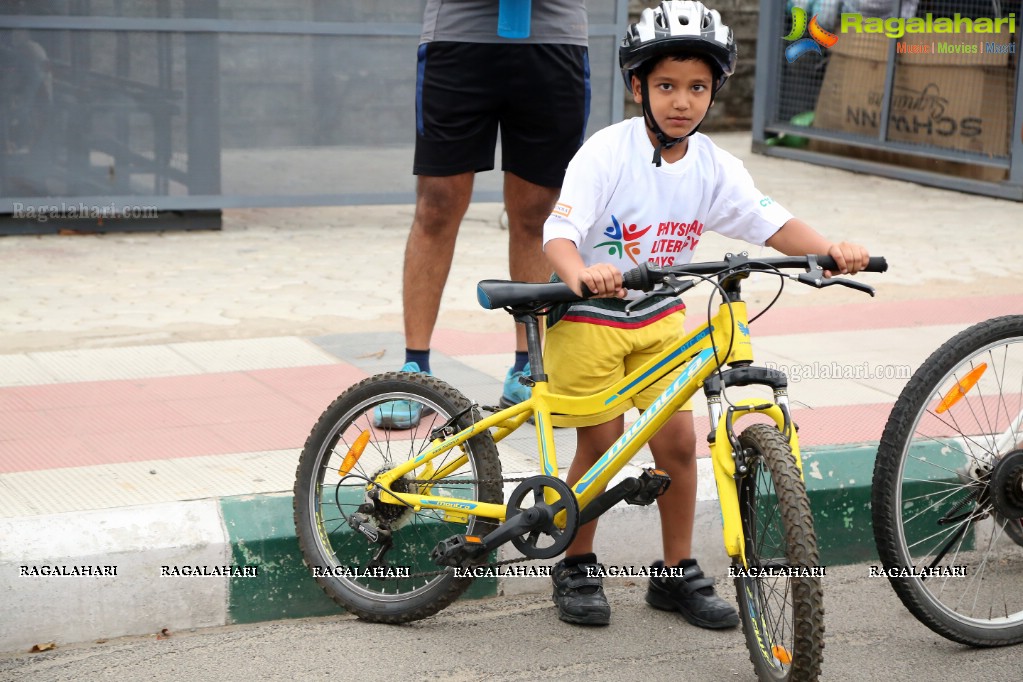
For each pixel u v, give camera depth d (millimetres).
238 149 10227
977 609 4598
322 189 10516
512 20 5375
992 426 5617
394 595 4445
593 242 4305
